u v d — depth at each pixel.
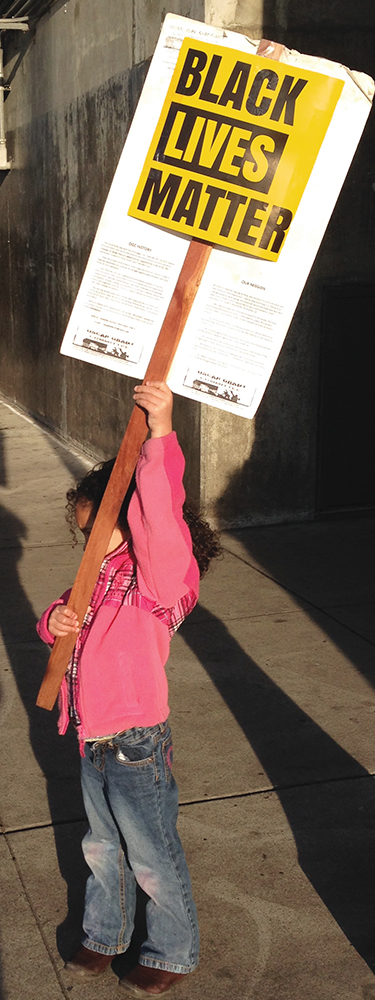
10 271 13.15
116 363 2.27
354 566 6.32
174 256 2.21
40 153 10.99
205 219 2.17
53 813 3.49
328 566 6.32
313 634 5.14
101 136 8.70
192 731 4.07
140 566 2.31
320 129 2.13
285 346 7.02
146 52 7.43
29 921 2.90
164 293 2.22
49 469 9.38
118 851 2.64
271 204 2.16
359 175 6.98
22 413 13.06
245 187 2.15
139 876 2.53
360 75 2.12
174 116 2.17
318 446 7.27
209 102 2.15
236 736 4.03
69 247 10.08
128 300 2.24
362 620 5.34
